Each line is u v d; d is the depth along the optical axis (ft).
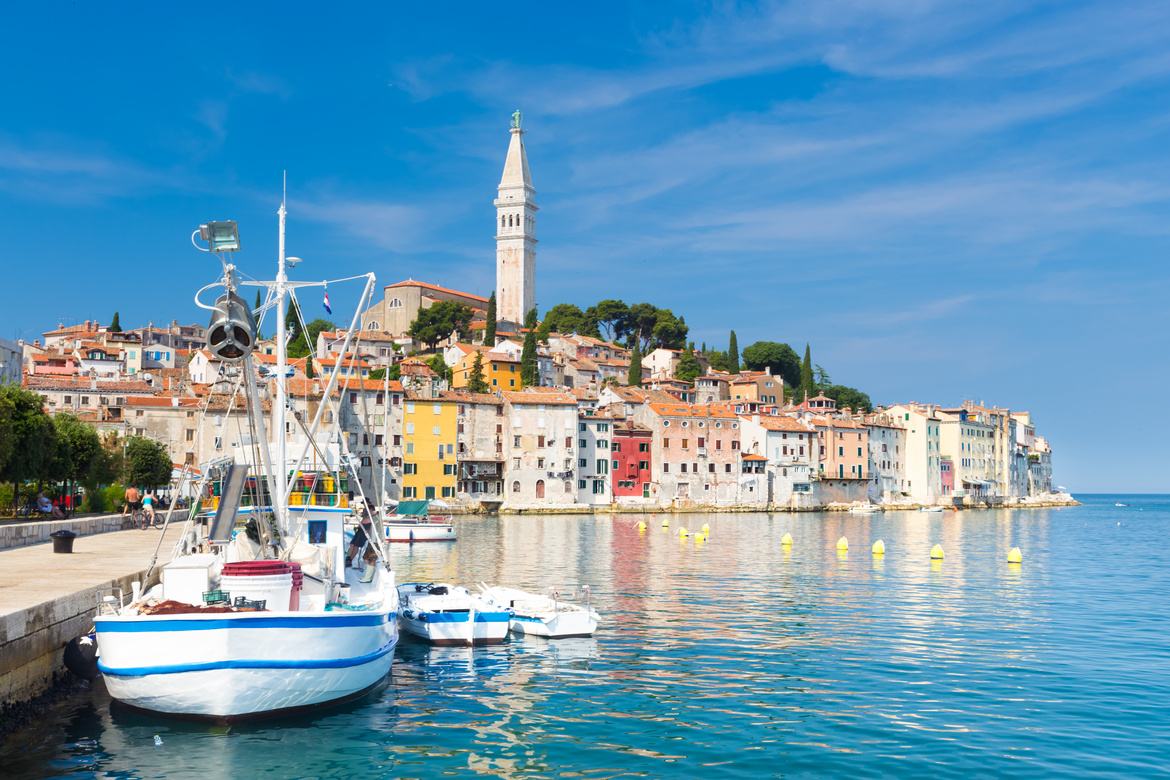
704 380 619.26
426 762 62.54
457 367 562.25
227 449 334.44
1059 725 71.97
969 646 103.40
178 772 59.00
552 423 444.14
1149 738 68.59
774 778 60.18
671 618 121.90
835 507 534.78
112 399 388.16
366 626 72.90
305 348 481.05
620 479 474.08
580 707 76.43
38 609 69.46
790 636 108.88
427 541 261.44
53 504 169.78
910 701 78.89
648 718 73.31
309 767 60.80
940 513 554.05
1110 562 213.87
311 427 91.30
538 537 282.97
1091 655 98.63
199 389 357.41
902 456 605.73
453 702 77.51
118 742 64.08
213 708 64.80
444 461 418.72
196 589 70.28
